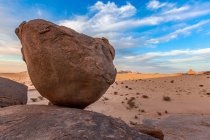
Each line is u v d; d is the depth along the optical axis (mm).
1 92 8859
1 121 4766
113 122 5277
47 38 5590
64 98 5785
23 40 6004
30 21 5945
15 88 9547
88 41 5910
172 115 17156
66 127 4555
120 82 38469
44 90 5863
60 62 5461
